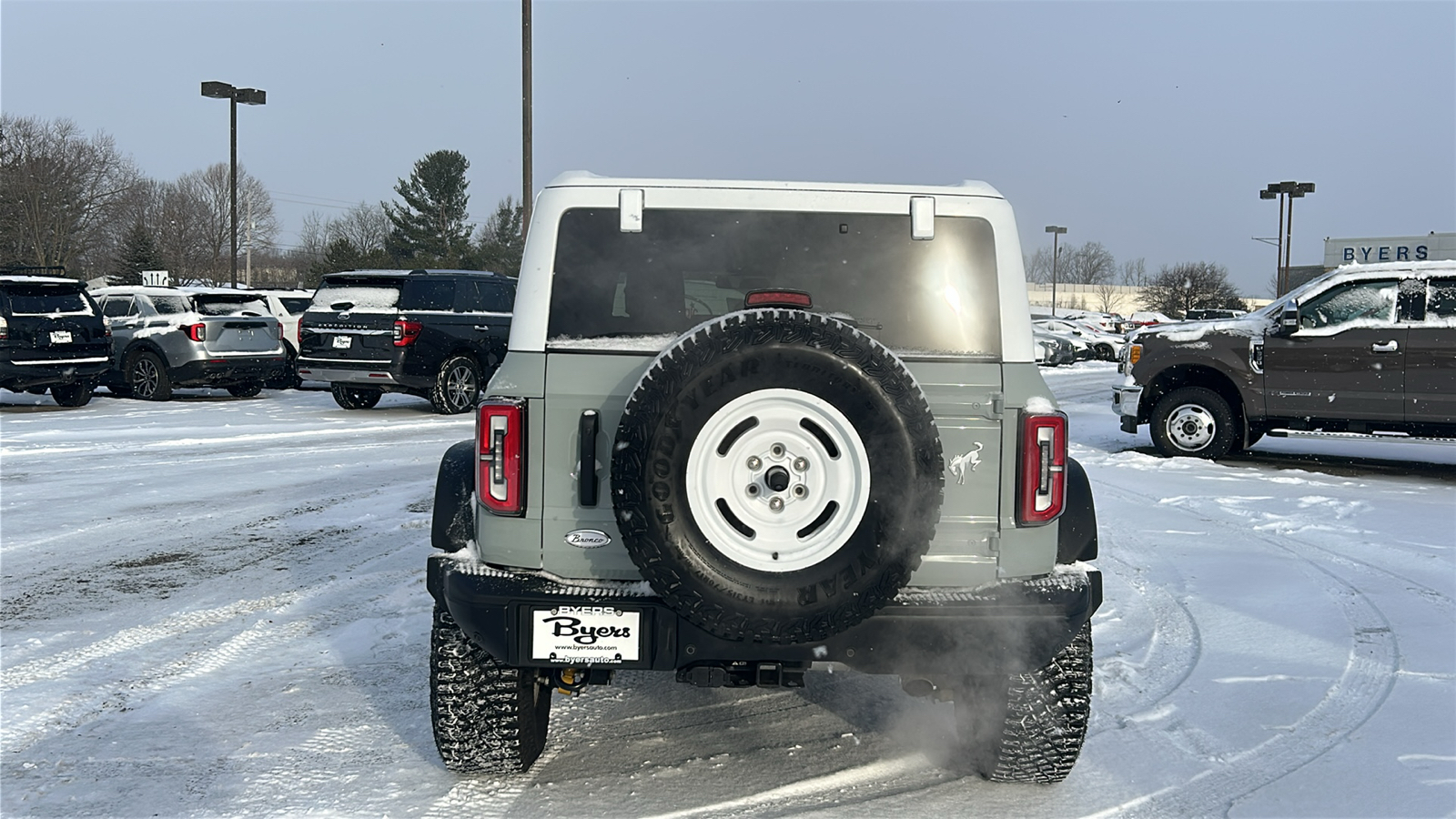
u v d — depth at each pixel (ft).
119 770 12.75
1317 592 21.29
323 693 15.40
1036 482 11.21
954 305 11.71
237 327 60.49
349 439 44.45
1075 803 12.07
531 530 11.22
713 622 10.21
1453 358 35.86
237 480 34.27
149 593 20.67
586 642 10.96
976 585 11.25
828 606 10.18
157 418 51.31
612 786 12.38
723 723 14.44
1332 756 13.39
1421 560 24.21
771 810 11.80
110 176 250.37
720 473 10.19
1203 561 23.99
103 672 16.19
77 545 24.85
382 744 13.57
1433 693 15.65
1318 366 38.14
